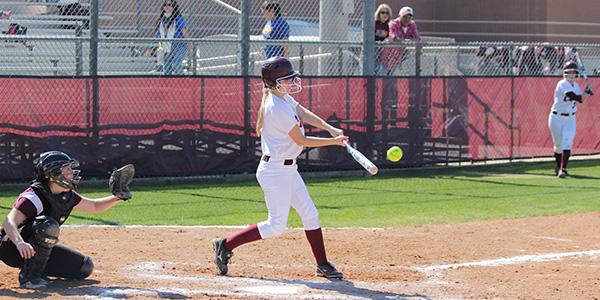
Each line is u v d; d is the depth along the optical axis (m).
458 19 85.50
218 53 52.94
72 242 27.33
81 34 50.66
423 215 34.84
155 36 50.66
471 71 59.19
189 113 44.47
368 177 48.34
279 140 21.31
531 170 52.50
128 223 31.91
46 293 19.52
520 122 54.62
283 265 24.19
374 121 48.72
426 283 21.97
